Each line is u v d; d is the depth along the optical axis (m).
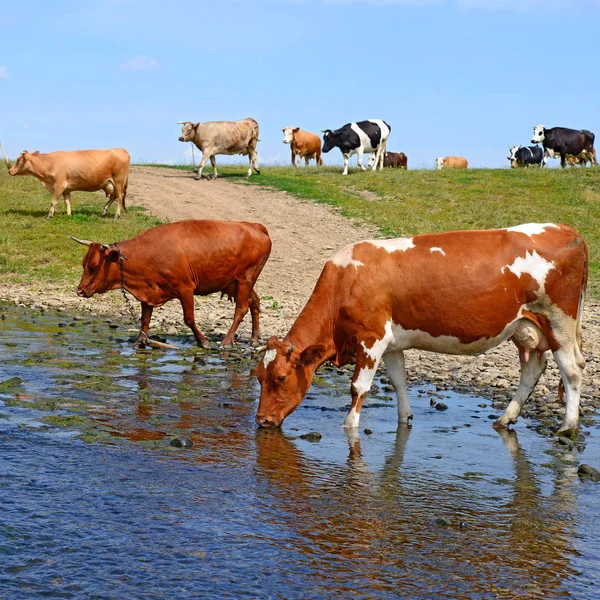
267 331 14.70
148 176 35.09
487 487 6.53
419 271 8.06
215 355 12.32
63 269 20.36
